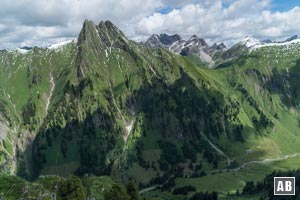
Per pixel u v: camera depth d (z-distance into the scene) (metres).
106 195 172.25
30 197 188.50
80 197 173.50
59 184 194.62
